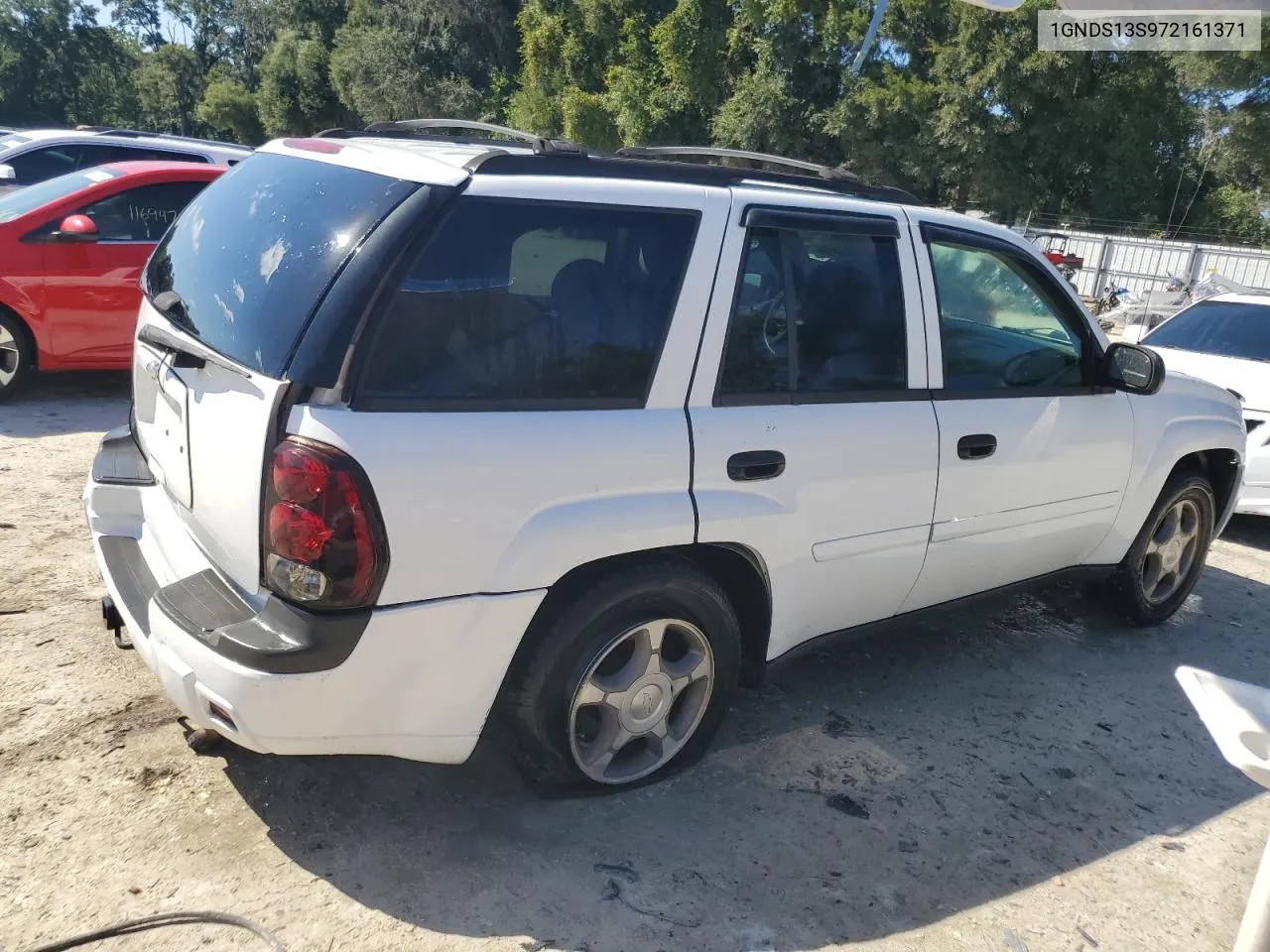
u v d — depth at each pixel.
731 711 3.78
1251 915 2.17
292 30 55.03
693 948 2.58
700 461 2.92
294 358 2.42
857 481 3.33
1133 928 2.85
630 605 2.90
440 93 43.47
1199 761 3.82
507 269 2.65
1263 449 6.46
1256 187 29.70
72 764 3.04
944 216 3.75
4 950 2.35
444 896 2.66
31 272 6.71
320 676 2.40
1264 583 6.00
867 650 4.46
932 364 3.58
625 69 32.34
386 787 3.09
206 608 2.50
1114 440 4.25
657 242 2.91
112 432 3.68
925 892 2.89
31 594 4.10
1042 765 3.65
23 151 11.41
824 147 28.73
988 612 5.05
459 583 2.53
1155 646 4.86
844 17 26.59
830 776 3.41
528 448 2.60
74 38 76.62
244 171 3.28
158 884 2.61
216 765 3.10
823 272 3.31
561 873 2.79
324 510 2.33
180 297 3.02
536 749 2.89
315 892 2.63
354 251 2.51
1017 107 25.81
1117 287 22.47
